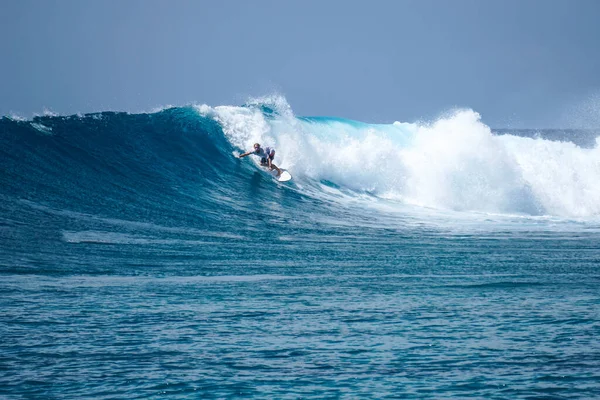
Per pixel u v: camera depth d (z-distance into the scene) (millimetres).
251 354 31625
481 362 30547
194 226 80812
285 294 46438
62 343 32969
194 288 48031
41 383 27188
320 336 35094
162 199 91750
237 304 42812
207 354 31547
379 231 88250
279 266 59625
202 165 106375
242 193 102500
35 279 49281
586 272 57781
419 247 74625
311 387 27062
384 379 28094
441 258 66312
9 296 43188
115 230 73000
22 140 94875
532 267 60656
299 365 30000
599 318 39594
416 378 28250
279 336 34969
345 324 37781
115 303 42219
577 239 83688
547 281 52906
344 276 54750
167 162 104000
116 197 88125
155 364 29891
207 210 90625
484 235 87062
